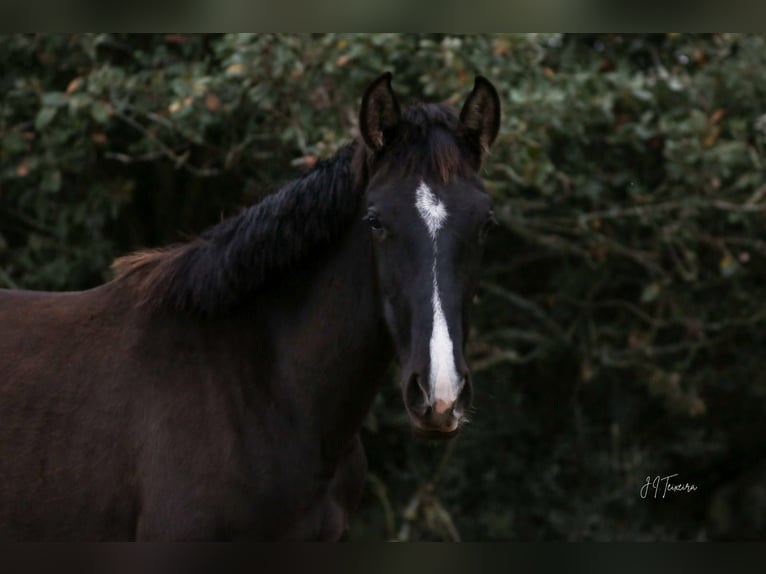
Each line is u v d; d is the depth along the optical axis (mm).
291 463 3924
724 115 8125
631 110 7969
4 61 7922
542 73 7406
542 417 9578
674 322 8727
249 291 4051
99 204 7949
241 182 8391
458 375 3375
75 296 4262
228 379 3947
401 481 9062
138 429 3879
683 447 9492
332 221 3961
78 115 7312
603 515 9109
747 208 7566
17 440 3875
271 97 7027
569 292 8742
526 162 7098
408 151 3717
